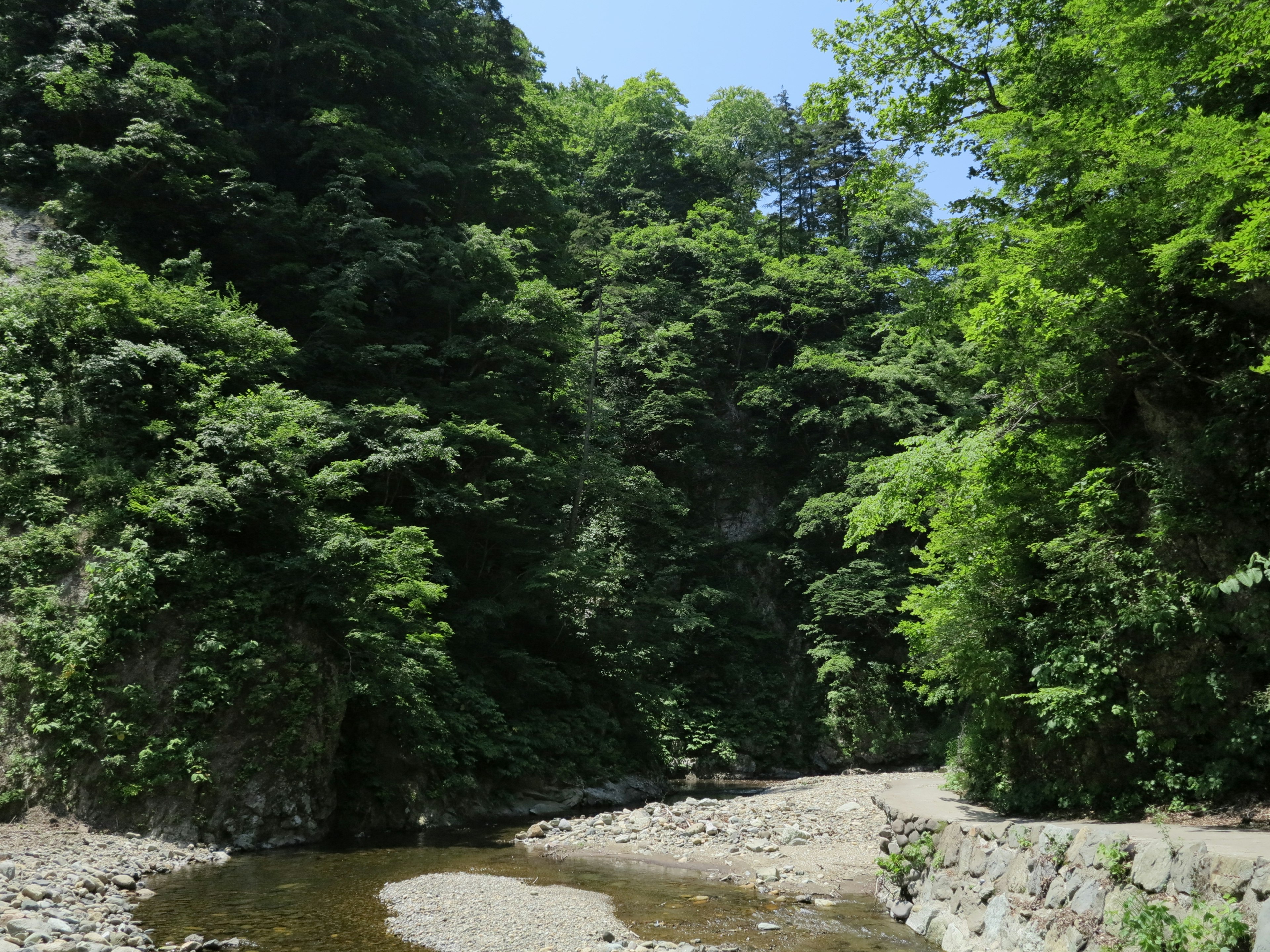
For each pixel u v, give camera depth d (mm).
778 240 50469
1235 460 10438
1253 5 10383
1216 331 11242
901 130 18422
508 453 26766
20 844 13297
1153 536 10648
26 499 16844
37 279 20016
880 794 13977
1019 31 16500
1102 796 10516
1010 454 12758
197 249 25031
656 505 31578
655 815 18656
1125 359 11875
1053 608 11766
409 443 22594
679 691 32750
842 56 18406
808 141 50938
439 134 35844
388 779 19234
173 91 25359
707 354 42531
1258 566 9664
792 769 34312
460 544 25672
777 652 37750
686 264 45688
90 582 15906
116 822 14742
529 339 28672
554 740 23609
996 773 12211
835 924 10492
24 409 17844
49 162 25531
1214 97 12312
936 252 18234
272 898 11820
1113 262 11555
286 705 16844
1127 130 11594
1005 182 14859
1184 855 6434
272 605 17391
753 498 41000
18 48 27297
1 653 15250
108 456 17594
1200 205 10461
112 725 14961
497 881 12844
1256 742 9219
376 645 18219
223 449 17797
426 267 28406
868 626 36281
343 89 32531
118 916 10453
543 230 36938
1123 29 12164
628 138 53312
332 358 24969
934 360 35219
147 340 19422
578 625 26688
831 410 39938
